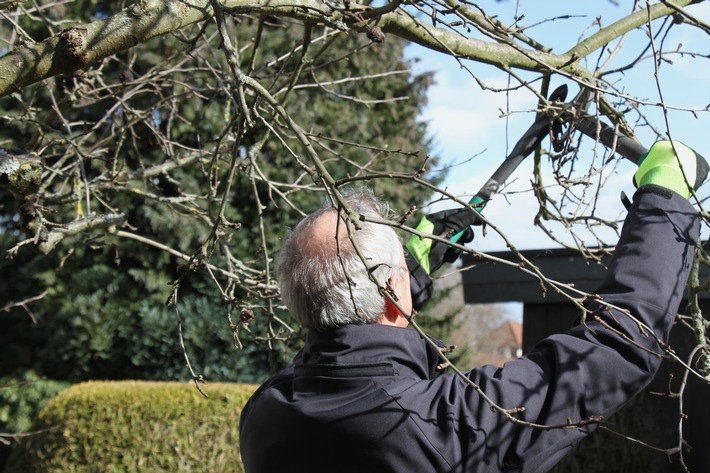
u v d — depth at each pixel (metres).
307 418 1.37
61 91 6.90
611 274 1.42
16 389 7.73
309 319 1.44
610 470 5.25
